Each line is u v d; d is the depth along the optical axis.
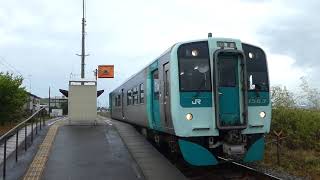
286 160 14.10
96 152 14.07
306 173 12.57
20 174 10.72
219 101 11.46
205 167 13.44
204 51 11.75
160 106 13.58
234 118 11.55
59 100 73.75
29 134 19.02
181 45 11.70
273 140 16.52
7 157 13.18
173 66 11.66
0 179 10.12
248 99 11.73
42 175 10.70
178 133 11.46
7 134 10.45
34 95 60.31
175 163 14.37
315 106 21.22
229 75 11.66
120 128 21.27
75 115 23.34
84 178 10.41
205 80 11.61
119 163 12.27
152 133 17.73
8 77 26.39
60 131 19.81
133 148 14.91
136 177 10.54
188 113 11.41
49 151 14.22
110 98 38.03
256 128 11.73
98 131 19.83
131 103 21.78
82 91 23.45
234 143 11.41
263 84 12.00
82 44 38.94
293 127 17.00
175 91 11.55
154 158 12.95
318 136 16.72
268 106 11.98
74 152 14.04
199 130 11.41
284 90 20.02
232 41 11.82
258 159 11.92
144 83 17.31
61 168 11.55
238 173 12.23
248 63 11.94
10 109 25.75
